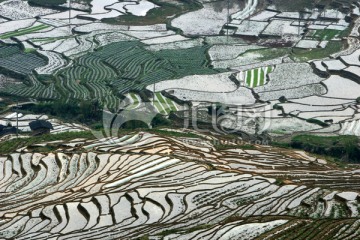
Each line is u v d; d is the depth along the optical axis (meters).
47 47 178.75
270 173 108.50
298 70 162.75
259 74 160.75
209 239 87.56
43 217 95.19
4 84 158.62
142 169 109.06
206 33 189.75
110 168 109.88
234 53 175.38
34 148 120.62
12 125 138.38
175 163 110.75
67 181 106.31
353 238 87.31
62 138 126.25
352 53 171.50
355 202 97.06
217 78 158.62
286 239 87.31
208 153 116.75
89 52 175.50
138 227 91.25
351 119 137.00
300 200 98.25
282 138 129.88
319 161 117.19
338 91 150.50
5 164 113.00
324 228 89.94
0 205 99.31
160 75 160.38
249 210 95.50
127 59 170.62
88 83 156.75
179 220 93.00
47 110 146.38
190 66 166.25
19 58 172.12
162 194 99.81
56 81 158.25
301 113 139.50
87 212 95.31
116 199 98.62
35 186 105.38
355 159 124.44
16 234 90.75
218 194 100.19
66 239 88.56
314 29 190.75
